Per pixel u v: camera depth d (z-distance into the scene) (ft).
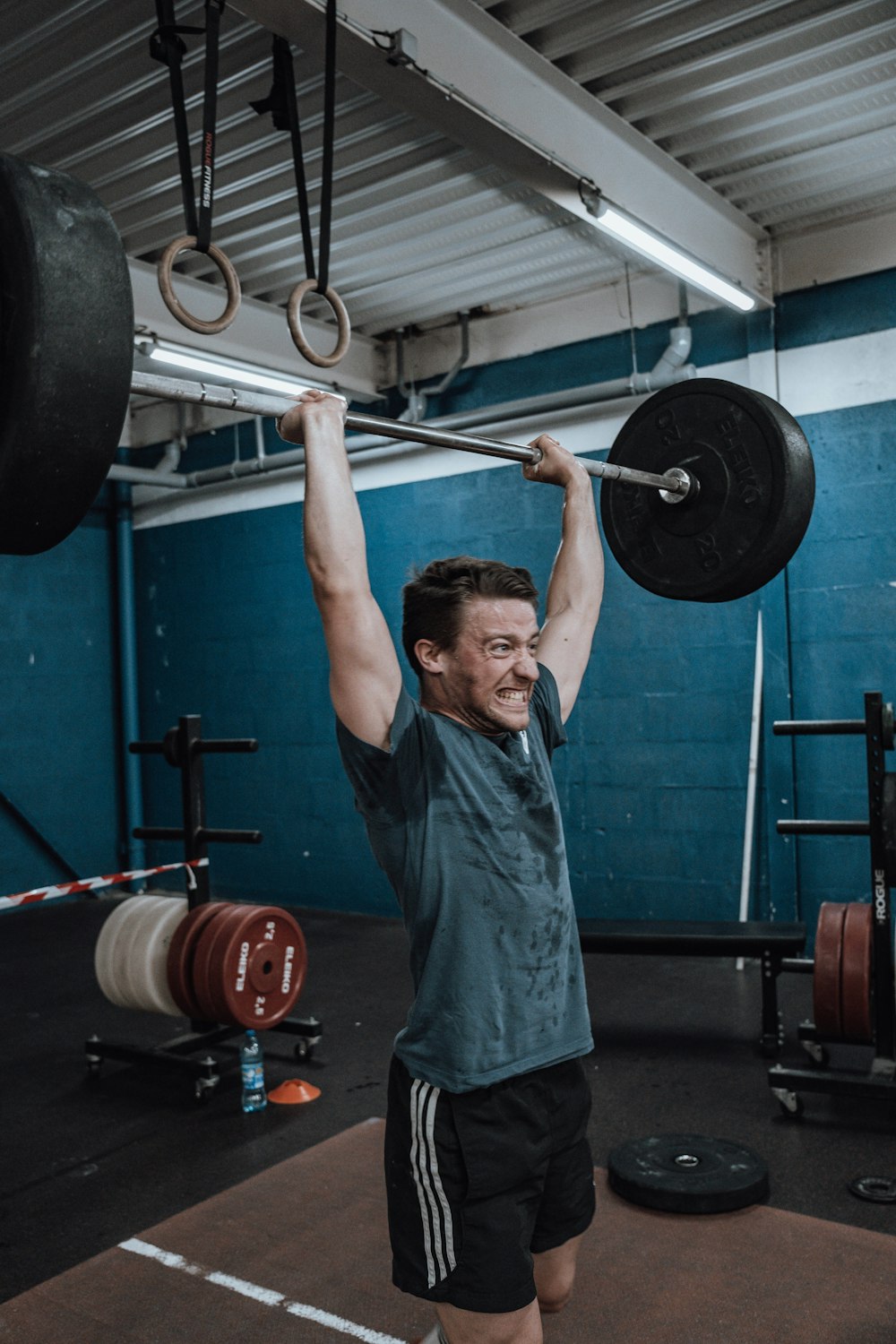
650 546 5.91
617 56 10.54
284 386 17.69
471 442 4.98
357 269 15.90
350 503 4.03
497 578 4.24
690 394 5.70
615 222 11.97
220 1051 12.24
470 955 4.00
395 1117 4.21
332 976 15.31
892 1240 7.35
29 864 21.27
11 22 9.73
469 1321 4.04
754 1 9.84
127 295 3.40
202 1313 6.81
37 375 3.18
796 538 5.55
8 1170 9.23
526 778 4.22
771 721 15.37
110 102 11.09
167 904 11.85
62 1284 7.20
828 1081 9.55
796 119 12.00
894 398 14.51
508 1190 4.05
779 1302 6.63
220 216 13.97
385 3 8.87
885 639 14.66
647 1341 6.27
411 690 19.08
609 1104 10.18
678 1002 13.65
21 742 21.01
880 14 10.15
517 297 17.39
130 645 22.48
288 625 20.48
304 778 20.29
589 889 17.12
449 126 10.11
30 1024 13.83
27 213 3.19
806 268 15.12
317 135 11.92
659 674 16.46
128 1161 9.31
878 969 9.93
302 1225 7.89
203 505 21.66
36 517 3.44
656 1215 7.82
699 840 16.20
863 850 14.88
